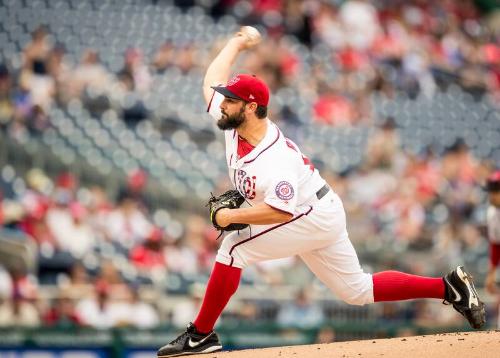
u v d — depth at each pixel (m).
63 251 42.59
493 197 27.78
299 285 43.00
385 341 19.25
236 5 67.69
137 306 37.81
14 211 43.31
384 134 60.72
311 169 17.44
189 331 18.34
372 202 54.00
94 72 56.19
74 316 36.62
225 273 17.72
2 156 48.03
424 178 57.81
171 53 61.28
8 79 53.03
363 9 69.62
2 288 37.53
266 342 33.78
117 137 52.78
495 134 68.06
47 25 60.09
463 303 18.31
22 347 31.59
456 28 77.25
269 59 62.66
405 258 50.22
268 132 16.92
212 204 17.38
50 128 51.66
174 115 56.34
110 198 49.06
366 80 65.38
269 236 17.31
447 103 68.38
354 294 18.19
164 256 44.72
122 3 64.19
